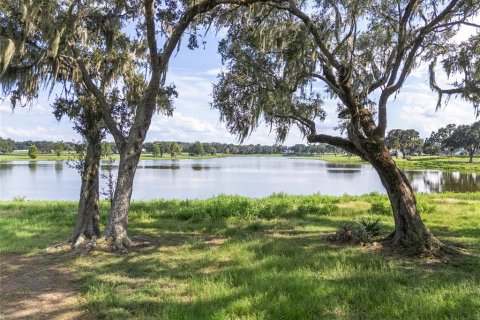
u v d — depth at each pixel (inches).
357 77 343.6
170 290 233.5
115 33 377.4
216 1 354.9
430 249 315.9
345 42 358.0
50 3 315.9
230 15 413.7
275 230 447.2
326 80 360.8
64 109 378.0
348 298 209.0
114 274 270.5
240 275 252.2
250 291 217.5
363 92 346.3
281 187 1321.4
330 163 3823.8
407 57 371.6
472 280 240.5
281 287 223.0
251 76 390.0
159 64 370.6
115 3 372.8
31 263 303.1
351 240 366.0
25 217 540.4
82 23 365.4
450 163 3036.4
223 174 2001.7
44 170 2208.4
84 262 304.2
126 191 366.3
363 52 364.5
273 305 195.9
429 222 494.3
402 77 347.3
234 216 539.8
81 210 368.2
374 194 798.5
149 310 202.4
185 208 575.2
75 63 372.5
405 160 3565.5
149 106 376.8
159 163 3479.3
